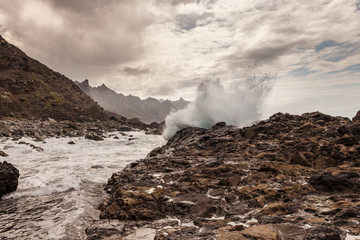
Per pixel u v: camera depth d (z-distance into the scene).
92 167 16.19
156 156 15.30
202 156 13.66
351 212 5.17
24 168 15.20
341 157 9.61
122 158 20.42
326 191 7.44
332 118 15.79
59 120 59.69
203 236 4.42
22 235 6.48
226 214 6.77
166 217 7.20
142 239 5.89
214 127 21.05
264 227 4.63
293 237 4.15
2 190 9.95
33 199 9.64
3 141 24.94
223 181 9.05
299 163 10.11
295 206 6.48
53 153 21.92
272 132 15.08
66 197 9.95
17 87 62.00
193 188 8.91
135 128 66.62
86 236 6.32
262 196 7.40
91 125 57.09
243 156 12.08
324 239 4.00
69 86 80.56
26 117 52.69
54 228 6.94
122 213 7.41
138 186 9.33
